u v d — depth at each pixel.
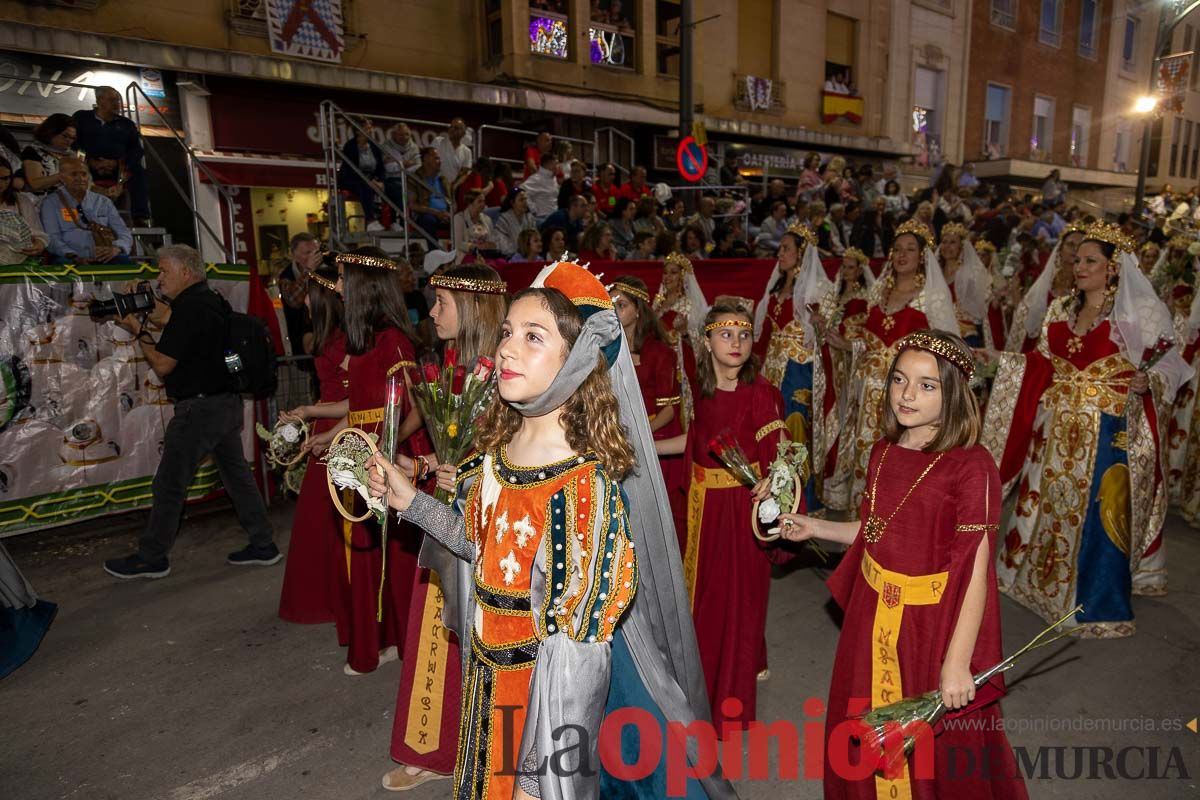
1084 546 3.91
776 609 4.23
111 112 7.18
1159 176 29.77
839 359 6.00
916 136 20.22
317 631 4.01
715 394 3.14
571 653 1.58
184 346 4.30
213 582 4.57
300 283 6.45
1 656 3.62
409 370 3.28
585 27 12.81
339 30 10.62
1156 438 3.93
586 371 1.63
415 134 11.58
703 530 3.10
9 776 2.92
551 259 7.32
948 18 20.03
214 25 9.66
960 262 6.02
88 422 5.12
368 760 3.02
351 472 2.16
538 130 12.90
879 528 2.30
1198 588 4.46
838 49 17.72
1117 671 3.59
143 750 3.07
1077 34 24.92
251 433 5.65
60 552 4.98
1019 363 4.11
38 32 8.23
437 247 8.10
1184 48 30.27
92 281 5.06
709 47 15.17
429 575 2.73
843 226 12.02
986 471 2.14
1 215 5.09
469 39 12.20
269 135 10.34
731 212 11.57
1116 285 3.84
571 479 1.65
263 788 2.86
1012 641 3.89
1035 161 22.62
